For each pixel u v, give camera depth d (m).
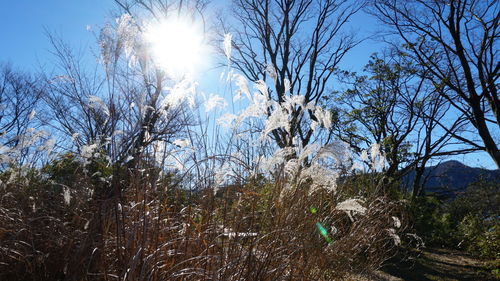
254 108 4.20
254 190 4.24
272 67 4.34
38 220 4.50
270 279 3.82
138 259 3.15
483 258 11.24
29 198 4.84
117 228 3.45
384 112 22.70
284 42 22.91
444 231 15.18
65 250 4.07
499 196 22.08
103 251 3.62
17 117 16.64
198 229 3.79
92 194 4.37
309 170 4.26
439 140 24.25
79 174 4.74
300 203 4.36
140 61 3.60
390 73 21.97
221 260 3.54
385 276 8.30
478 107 16.86
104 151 4.26
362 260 6.28
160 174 3.91
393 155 19.73
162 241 3.70
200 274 3.35
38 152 5.50
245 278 3.59
